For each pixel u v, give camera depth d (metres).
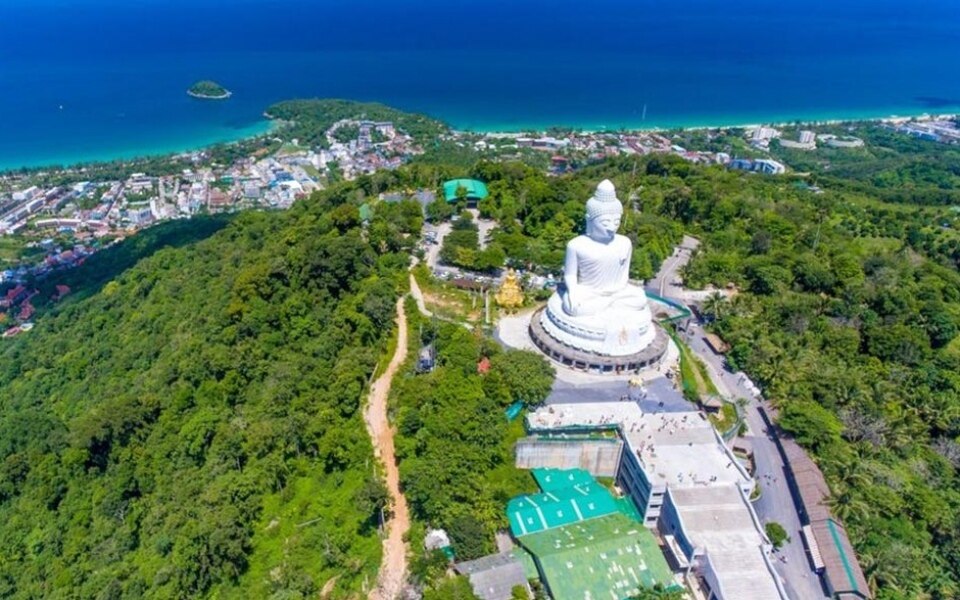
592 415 108.25
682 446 102.12
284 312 138.38
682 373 121.38
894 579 84.81
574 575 83.19
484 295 145.50
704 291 156.12
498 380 110.88
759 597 81.50
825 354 127.94
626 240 123.12
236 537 89.31
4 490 116.50
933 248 191.25
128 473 111.31
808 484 97.00
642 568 85.44
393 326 133.88
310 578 84.12
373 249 159.75
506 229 171.88
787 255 160.00
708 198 195.50
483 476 97.12
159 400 124.38
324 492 99.25
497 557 84.44
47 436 125.50
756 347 124.62
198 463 111.75
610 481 106.88
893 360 129.38
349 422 107.62
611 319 120.19
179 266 198.50
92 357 164.75
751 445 107.88
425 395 108.19
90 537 104.50
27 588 100.06
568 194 189.00
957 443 111.31
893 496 95.06
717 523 89.38
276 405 112.81
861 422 108.44
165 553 93.44
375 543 89.44
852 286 147.25
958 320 140.88
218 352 128.50
